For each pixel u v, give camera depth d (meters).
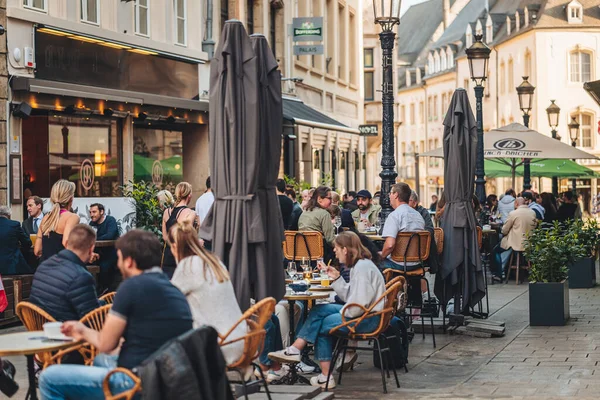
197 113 24.03
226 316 7.88
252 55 9.34
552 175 38.88
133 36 21.27
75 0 19.39
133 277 6.91
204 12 25.33
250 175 9.26
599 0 81.12
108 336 6.79
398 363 11.52
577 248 15.14
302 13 35.59
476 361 12.14
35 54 17.92
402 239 13.63
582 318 15.89
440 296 14.84
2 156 17.02
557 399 9.74
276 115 9.66
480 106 23.88
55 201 12.61
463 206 14.68
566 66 80.38
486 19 94.12
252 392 9.57
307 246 14.80
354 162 43.56
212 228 9.41
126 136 21.19
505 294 19.83
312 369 11.27
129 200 19.03
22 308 8.38
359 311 10.34
